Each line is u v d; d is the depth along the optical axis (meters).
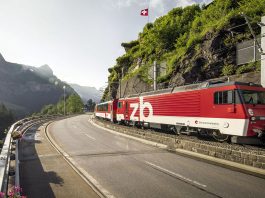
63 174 11.01
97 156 14.74
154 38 50.88
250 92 14.56
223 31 30.11
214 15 36.06
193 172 11.11
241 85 14.66
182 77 33.34
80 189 9.02
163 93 22.42
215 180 9.88
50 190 8.96
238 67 26.86
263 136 14.84
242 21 28.80
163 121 22.12
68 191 8.83
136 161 13.38
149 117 24.80
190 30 41.50
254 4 29.47
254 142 14.90
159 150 16.83
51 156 14.91
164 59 45.25
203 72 30.91
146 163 12.88
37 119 42.69
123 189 8.91
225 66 28.31
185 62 34.50
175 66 37.25
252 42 24.61
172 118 20.69
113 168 11.90
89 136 24.75
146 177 10.36
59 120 52.09
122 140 21.98
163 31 48.62
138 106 27.45
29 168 12.17
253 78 23.42
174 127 21.33
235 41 28.25
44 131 29.02
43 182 9.91
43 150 16.94
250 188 8.89
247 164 11.77
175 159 13.89
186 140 16.12
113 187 9.15
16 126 24.33
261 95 14.75
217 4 36.50
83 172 11.21
